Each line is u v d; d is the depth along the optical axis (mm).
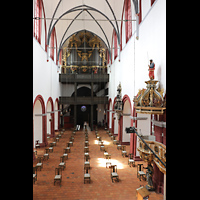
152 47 9969
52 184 9305
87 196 8047
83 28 26625
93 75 27953
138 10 12555
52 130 23219
